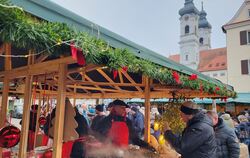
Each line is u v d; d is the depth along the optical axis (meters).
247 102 13.79
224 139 3.29
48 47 1.62
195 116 2.78
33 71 2.56
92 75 4.64
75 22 2.01
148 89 4.57
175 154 3.79
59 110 2.12
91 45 1.81
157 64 2.97
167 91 5.17
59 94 2.13
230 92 5.54
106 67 1.99
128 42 2.54
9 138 2.51
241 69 20.14
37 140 3.84
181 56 50.25
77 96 7.30
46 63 2.35
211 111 3.45
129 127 4.03
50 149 3.15
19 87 3.78
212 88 4.45
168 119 4.46
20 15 1.47
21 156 2.57
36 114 4.39
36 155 2.95
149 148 3.92
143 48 2.80
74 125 2.20
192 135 2.68
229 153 3.29
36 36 1.51
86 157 3.19
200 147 2.67
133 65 2.18
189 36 49.44
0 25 1.39
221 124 3.37
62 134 2.13
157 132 4.68
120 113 3.60
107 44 2.04
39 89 4.82
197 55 48.84
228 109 14.45
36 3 1.72
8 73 2.98
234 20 21.02
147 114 4.59
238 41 20.56
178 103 4.63
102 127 3.48
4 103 3.02
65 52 1.81
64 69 2.17
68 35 1.70
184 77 3.50
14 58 2.99
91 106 11.55
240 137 7.81
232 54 20.73
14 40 1.42
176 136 3.18
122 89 5.77
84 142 3.23
